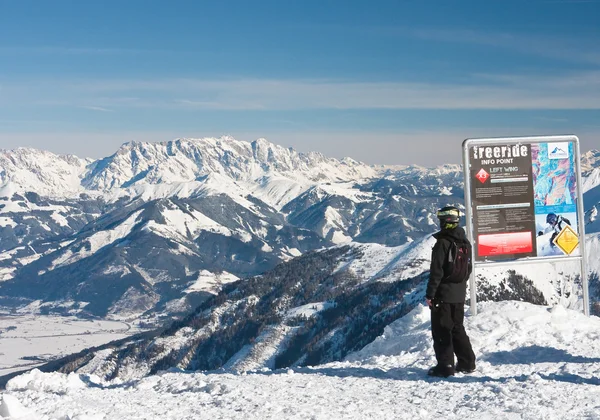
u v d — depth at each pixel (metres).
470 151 17.41
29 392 10.33
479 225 17.45
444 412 7.93
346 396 9.08
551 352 12.50
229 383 10.36
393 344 15.91
